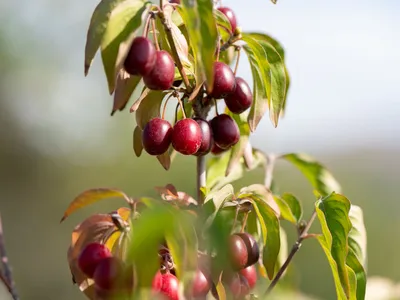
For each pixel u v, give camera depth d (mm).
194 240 391
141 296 401
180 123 457
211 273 437
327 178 621
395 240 1483
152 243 391
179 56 459
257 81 485
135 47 420
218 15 473
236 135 474
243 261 449
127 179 2035
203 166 498
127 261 394
